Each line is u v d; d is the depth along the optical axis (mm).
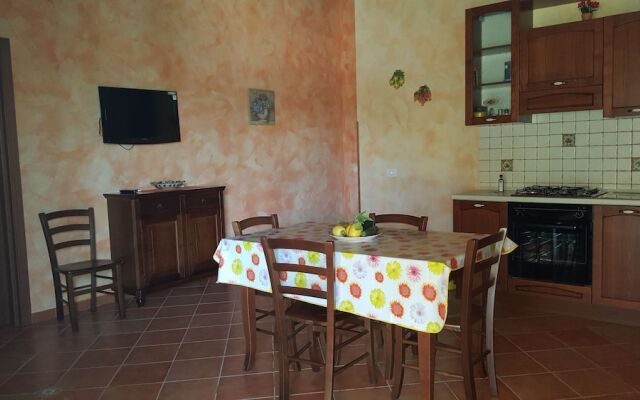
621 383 2602
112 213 4406
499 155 4516
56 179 4121
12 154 3832
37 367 3055
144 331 3643
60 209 4152
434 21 4750
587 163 4086
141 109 4668
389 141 5082
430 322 2064
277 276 2471
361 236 2598
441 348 2438
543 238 3773
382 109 5098
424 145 4895
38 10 3961
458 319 2967
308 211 6562
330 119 6855
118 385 2779
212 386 2730
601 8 3941
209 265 4984
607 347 3080
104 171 4453
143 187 4773
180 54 5047
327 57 6777
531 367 2814
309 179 6566
